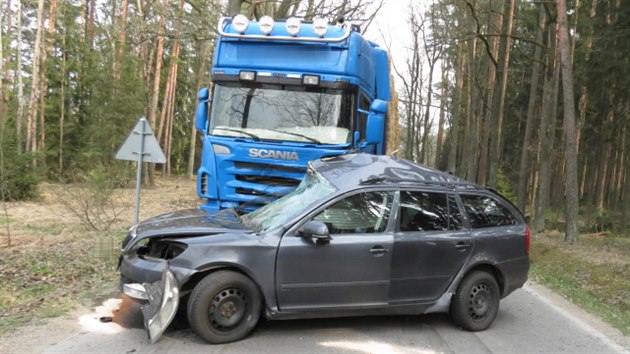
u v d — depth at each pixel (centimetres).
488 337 582
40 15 2586
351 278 537
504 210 637
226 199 817
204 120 859
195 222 578
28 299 654
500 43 2053
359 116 864
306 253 522
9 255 914
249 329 519
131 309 618
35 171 1992
